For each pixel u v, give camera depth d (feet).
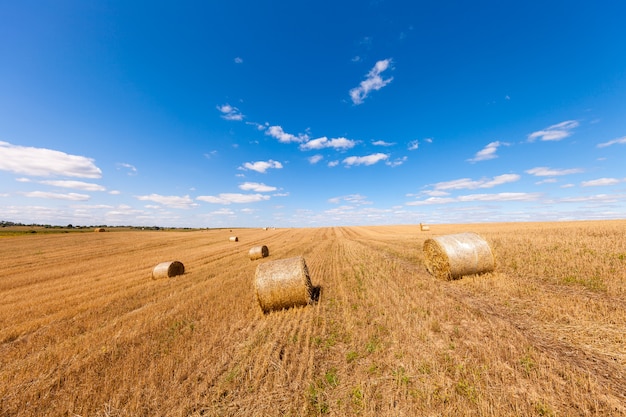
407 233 137.18
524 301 24.48
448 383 13.65
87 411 13.75
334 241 113.19
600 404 11.66
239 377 15.72
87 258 82.53
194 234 188.65
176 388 15.07
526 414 11.23
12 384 16.72
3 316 31.24
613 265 31.48
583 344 16.65
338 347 18.70
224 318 26.00
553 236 56.29
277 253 78.48
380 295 29.58
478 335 18.57
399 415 11.96
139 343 21.47
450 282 33.40
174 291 38.45
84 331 25.31
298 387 14.51
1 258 83.61
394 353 17.08
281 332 21.80
